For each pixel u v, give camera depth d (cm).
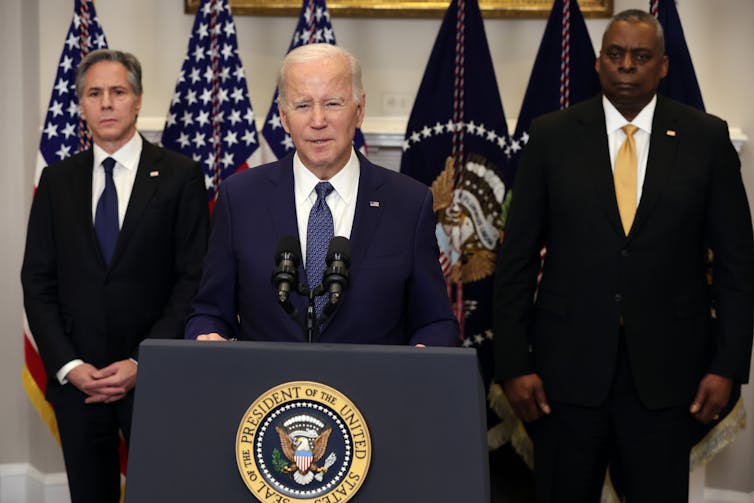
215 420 159
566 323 322
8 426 444
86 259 338
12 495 445
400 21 446
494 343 337
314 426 157
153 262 342
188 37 445
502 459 437
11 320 437
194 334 238
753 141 414
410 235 243
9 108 428
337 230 242
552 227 329
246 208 245
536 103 399
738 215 322
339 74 228
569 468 328
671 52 384
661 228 314
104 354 337
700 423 330
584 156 324
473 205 404
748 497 426
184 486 158
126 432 341
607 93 329
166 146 403
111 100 342
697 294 322
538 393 330
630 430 320
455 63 402
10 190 431
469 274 405
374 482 156
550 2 438
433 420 158
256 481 156
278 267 189
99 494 346
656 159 319
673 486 321
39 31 424
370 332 234
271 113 407
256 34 446
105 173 347
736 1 415
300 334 232
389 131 428
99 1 439
